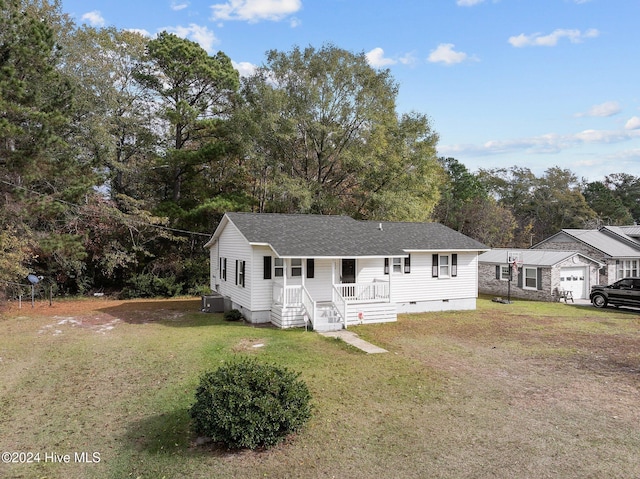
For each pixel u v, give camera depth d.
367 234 21.56
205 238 31.17
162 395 9.66
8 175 18.02
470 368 11.95
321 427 7.98
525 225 59.66
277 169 31.39
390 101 32.78
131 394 9.77
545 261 27.20
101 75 25.55
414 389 10.12
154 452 7.10
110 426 8.11
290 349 13.76
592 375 11.34
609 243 30.80
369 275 20.84
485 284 31.11
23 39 16.56
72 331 16.77
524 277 28.22
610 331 17.30
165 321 18.97
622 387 10.38
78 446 7.35
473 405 9.16
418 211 32.53
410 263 21.83
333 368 11.73
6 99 16.02
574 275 27.55
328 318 17.31
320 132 31.50
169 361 12.38
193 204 31.31
